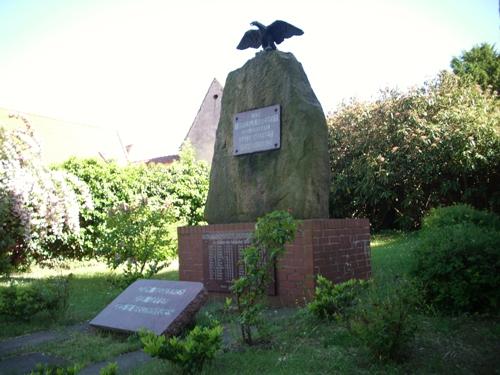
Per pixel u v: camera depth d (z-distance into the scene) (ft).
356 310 14.25
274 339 14.56
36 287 20.43
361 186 49.16
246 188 23.73
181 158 59.67
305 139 22.26
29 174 38.27
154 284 18.06
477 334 13.91
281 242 14.06
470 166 43.62
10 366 13.76
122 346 15.06
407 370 11.49
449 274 16.21
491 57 83.15
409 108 48.65
